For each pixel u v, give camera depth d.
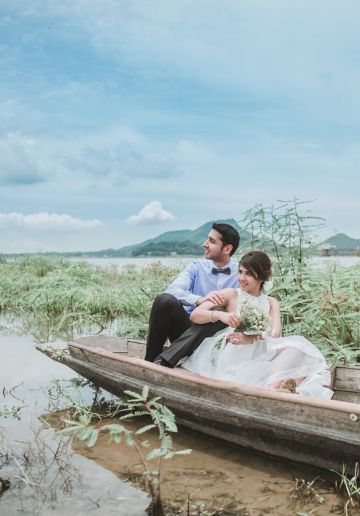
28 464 3.54
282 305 6.09
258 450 3.63
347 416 3.13
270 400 3.44
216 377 4.23
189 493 3.19
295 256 6.48
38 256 17.92
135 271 15.48
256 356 4.21
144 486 3.26
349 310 5.84
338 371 4.37
